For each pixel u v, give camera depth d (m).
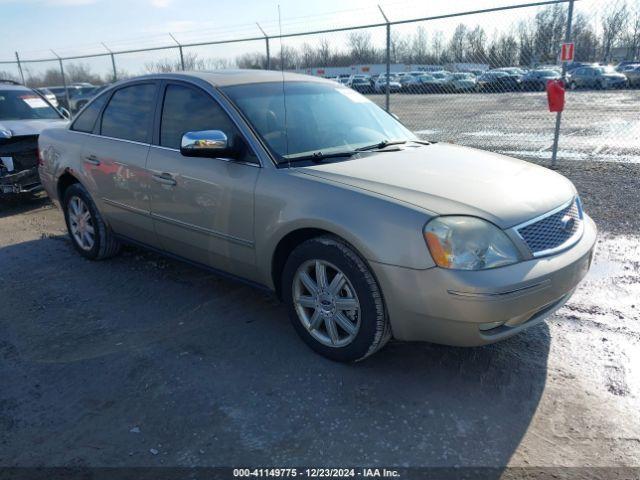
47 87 22.16
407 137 4.27
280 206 3.24
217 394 3.00
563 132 12.70
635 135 11.94
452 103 13.01
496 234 2.73
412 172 3.23
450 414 2.78
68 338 3.70
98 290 4.52
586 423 2.69
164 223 4.14
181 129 3.99
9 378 3.23
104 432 2.72
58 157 5.20
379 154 3.65
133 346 3.56
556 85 8.16
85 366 3.33
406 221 2.77
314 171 3.27
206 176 3.67
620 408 2.79
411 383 3.05
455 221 2.71
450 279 2.65
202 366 3.29
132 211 4.44
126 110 4.56
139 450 2.58
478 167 3.41
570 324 3.65
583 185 7.22
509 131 12.85
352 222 2.91
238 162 3.54
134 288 4.54
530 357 3.28
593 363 3.19
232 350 3.46
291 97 4.04
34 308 4.21
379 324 2.96
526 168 3.53
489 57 9.90
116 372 3.25
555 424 2.69
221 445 2.60
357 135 3.97
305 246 3.19
